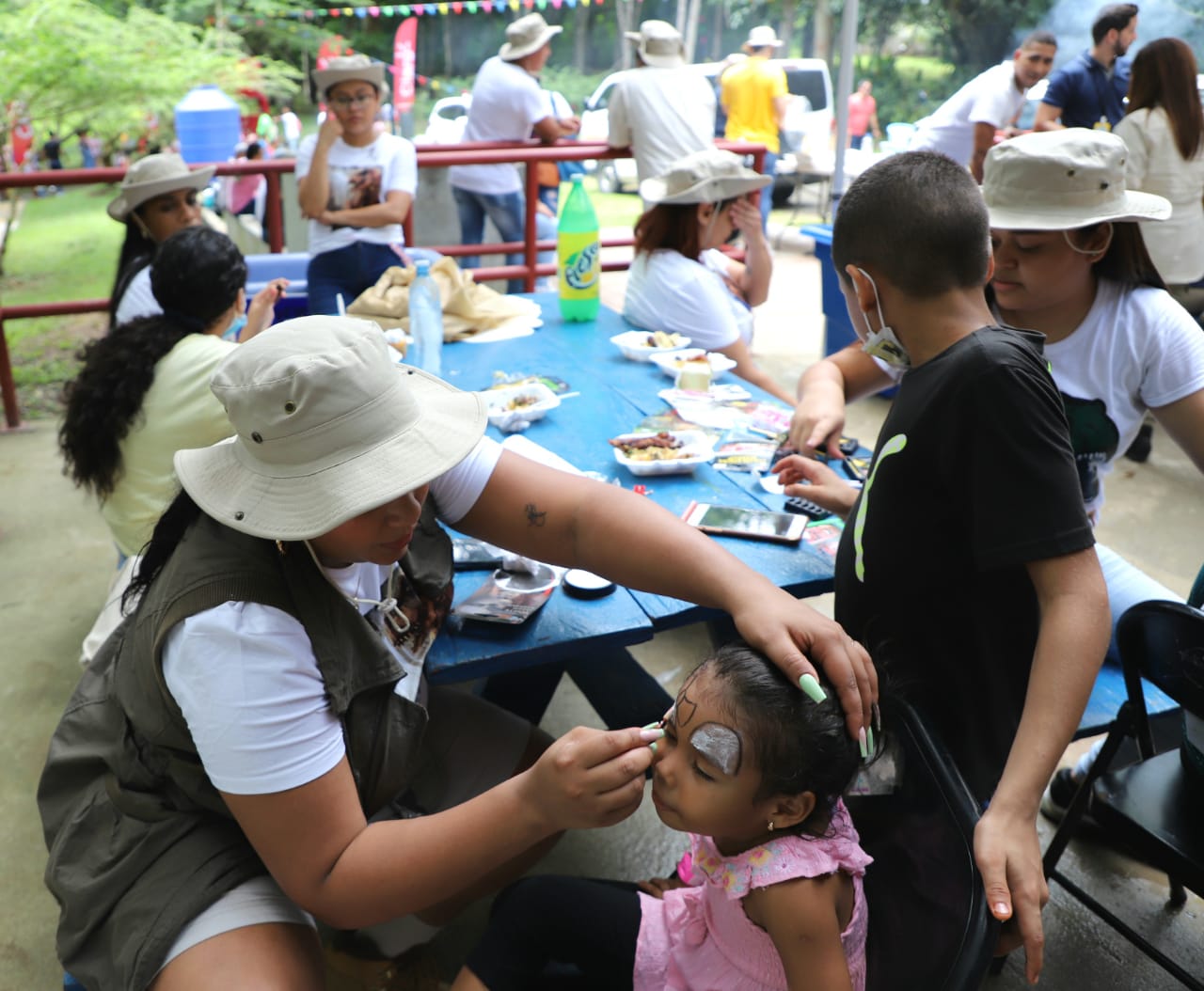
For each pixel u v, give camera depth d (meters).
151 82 9.27
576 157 5.26
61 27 8.90
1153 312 1.99
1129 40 5.44
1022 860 1.25
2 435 4.79
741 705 1.28
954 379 1.46
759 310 6.82
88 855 1.51
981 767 1.66
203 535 1.39
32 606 3.42
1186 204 4.33
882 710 1.51
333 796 1.36
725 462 2.45
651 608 1.90
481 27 18.67
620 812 1.31
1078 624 1.40
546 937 1.56
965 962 1.12
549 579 1.97
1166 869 1.77
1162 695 2.00
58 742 1.61
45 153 11.68
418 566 1.68
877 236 1.54
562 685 3.09
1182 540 3.83
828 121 10.48
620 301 6.83
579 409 2.77
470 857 1.34
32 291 8.13
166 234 3.40
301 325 1.31
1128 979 2.10
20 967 2.14
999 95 5.66
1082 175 1.86
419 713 1.51
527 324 3.50
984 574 1.55
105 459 2.37
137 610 1.46
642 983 1.49
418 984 2.00
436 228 6.65
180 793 1.47
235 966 1.37
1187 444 2.02
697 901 1.47
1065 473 1.43
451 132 10.43
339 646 1.38
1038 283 1.95
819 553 2.05
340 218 4.33
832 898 1.31
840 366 2.45
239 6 15.38
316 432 1.26
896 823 1.43
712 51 17.39
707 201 3.26
